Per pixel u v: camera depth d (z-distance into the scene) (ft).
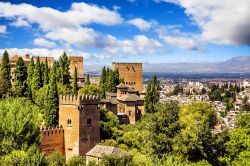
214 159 220.02
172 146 222.28
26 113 263.70
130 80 648.79
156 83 531.09
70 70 632.79
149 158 183.01
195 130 219.41
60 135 318.45
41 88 418.10
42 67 485.15
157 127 236.63
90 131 319.88
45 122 348.38
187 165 178.19
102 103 456.45
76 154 312.50
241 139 230.48
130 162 183.11
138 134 326.24
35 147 236.22
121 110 490.90
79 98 311.06
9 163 170.09
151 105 505.25
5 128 243.60
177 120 249.34
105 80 541.34
